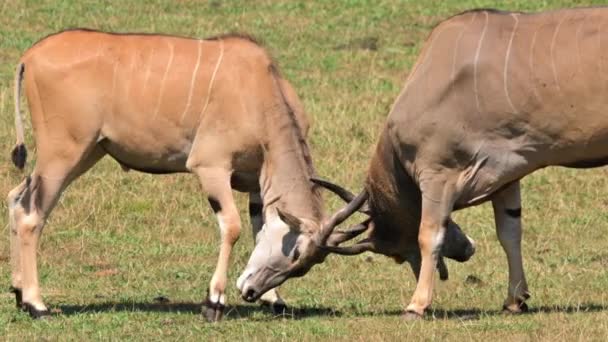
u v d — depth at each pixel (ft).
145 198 153.17
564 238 142.61
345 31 242.17
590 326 102.99
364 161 168.35
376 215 115.44
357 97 198.29
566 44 106.01
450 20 110.93
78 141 111.96
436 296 119.85
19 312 112.37
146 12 249.34
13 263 113.60
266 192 111.96
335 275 128.16
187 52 112.78
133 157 114.01
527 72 106.52
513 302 113.09
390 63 222.69
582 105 105.50
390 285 124.67
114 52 112.68
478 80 107.65
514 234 114.11
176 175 161.38
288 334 103.24
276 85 112.37
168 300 118.73
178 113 111.75
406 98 110.63
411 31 243.60
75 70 111.75
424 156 110.01
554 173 164.76
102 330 105.91
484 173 109.29
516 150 108.37
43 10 246.47
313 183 112.27
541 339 99.09
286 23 246.27
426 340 100.01
